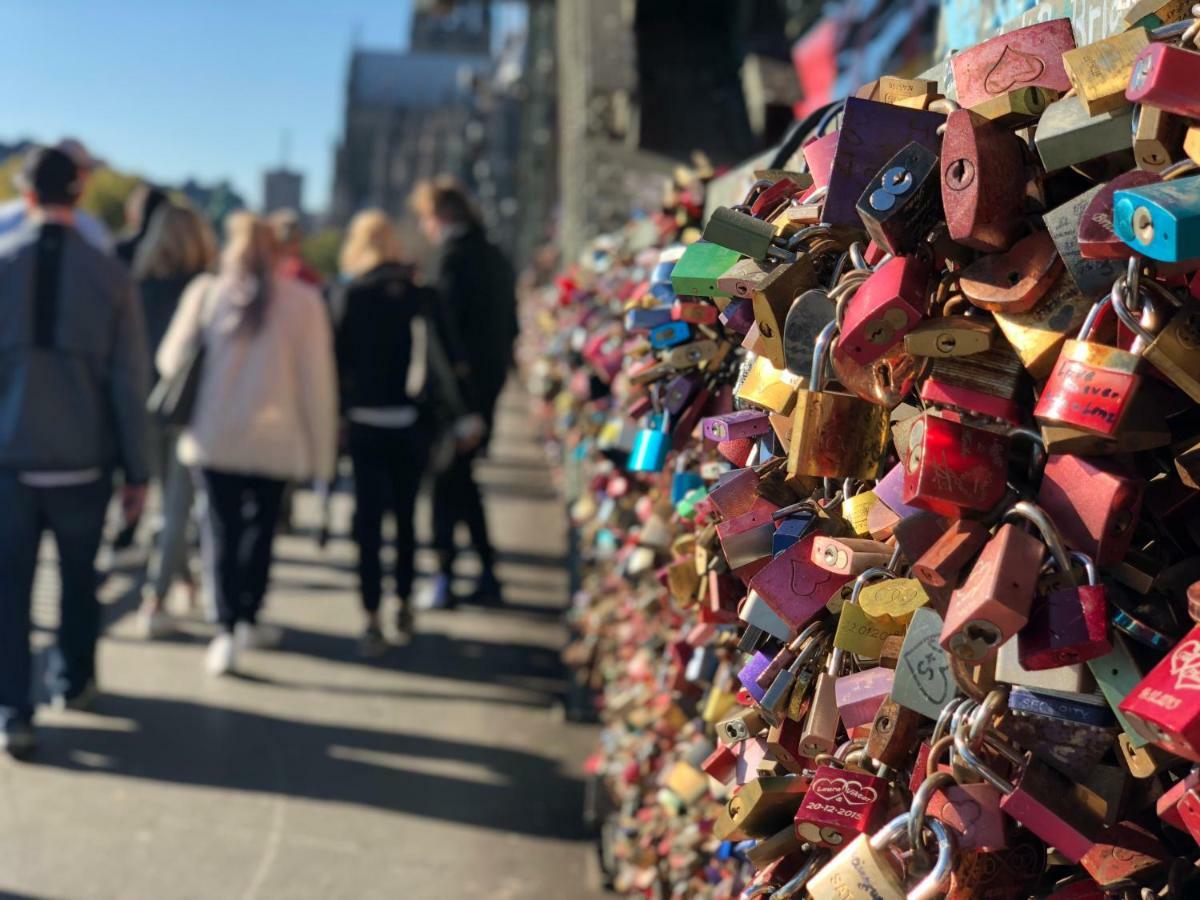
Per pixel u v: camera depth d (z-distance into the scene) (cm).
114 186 7119
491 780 448
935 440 95
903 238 103
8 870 362
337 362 596
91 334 454
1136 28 94
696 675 194
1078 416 87
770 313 120
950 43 182
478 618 692
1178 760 89
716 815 200
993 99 97
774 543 131
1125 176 87
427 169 11825
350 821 407
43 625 646
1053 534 89
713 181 256
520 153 4222
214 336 544
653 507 239
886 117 112
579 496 491
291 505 894
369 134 11925
